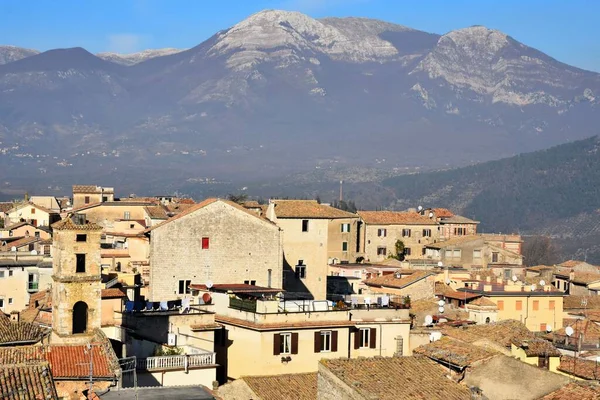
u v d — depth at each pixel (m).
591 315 139.62
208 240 130.38
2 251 164.50
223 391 85.38
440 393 73.31
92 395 70.12
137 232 174.00
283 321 96.19
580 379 80.88
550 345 91.50
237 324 97.00
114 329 105.25
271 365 94.44
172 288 128.00
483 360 77.44
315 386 86.31
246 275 132.12
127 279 127.25
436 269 177.12
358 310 101.25
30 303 134.38
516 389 75.25
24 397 66.75
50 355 79.06
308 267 156.88
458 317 129.62
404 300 115.44
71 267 99.69
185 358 86.81
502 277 176.00
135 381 75.38
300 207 158.62
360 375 74.50
